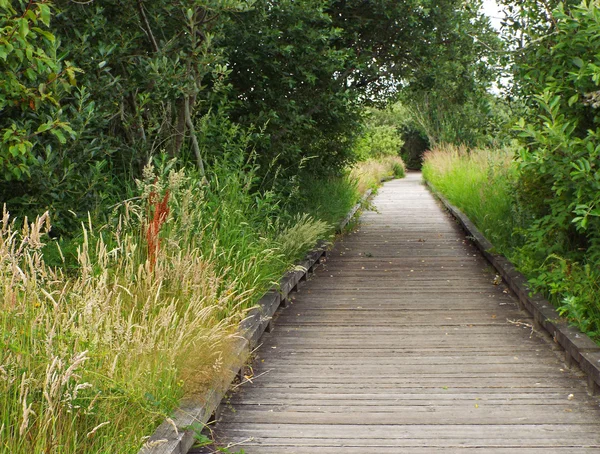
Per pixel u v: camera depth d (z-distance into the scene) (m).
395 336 6.09
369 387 4.76
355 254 10.83
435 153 26.30
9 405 2.90
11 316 3.32
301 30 9.10
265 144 9.09
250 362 5.30
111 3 7.25
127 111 7.92
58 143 5.87
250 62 9.19
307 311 7.11
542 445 3.75
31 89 5.10
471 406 4.36
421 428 4.02
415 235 12.89
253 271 6.29
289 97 9.91
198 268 5.02
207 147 8.48
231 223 6.73
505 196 11.06
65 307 3.99
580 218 5.28
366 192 20.39
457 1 10.98
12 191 5.83
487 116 8.84
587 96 5.46
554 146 5.71
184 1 7.04
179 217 5.96
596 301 5.45
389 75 11.88
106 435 3.09
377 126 37.34
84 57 6.59
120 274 5.02
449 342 5.86
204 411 3.78
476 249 11.08
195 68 7.50
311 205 12.12
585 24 5.76
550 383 4.78
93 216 6.02
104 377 3.29
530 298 6.51
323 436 3.92
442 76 11.71
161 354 3.82
